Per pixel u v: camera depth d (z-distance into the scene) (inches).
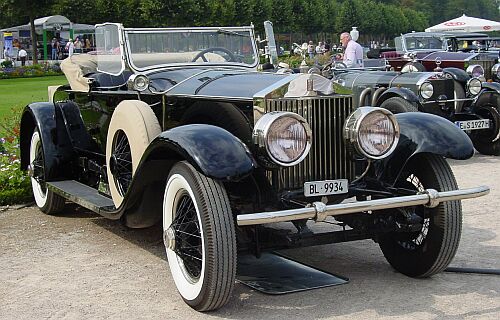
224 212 160.6
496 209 269.7
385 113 174.2
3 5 1465.3
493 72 507.5
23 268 207.0
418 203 168.9
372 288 182.9
